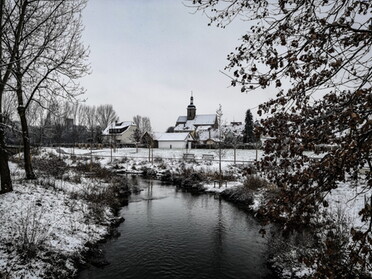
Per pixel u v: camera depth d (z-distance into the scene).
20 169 21.05
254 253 10.27
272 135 3.48
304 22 3.27
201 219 14.68
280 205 3.51
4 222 9.12
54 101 13.42
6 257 7.48
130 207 17.28
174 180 27.91
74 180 18.97
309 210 3.37
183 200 19.41
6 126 11.21
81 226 11.32
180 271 8.93
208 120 88.88
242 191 19.09
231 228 13.16
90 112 91.94
